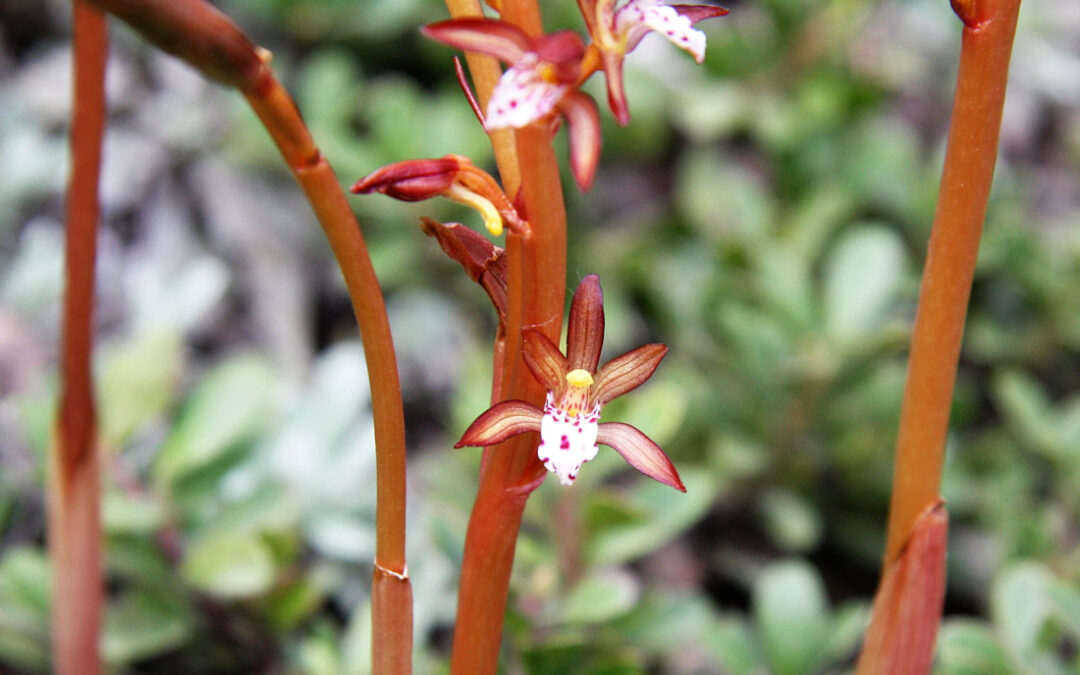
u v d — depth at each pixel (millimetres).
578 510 266
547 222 181
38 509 337
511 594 250
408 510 346
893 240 361
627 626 271
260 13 467
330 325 438
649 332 435
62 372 231
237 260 427
